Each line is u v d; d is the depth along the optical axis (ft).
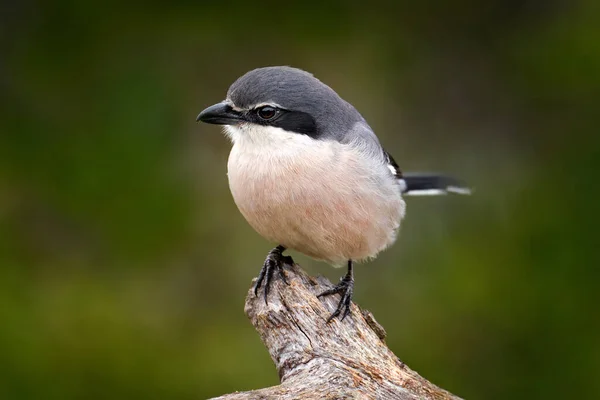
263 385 40.06
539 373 41.98
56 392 39.37
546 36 47.42
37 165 42.11
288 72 30.35
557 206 44.60
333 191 28.50
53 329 40.09
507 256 43.80
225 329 42.04
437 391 25.03
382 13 48.44
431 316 42.83
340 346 26.02
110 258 42.27
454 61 49.78
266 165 28.76
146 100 43.93
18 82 43.34
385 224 30.32
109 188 42.27
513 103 49.32
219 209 44.62
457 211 46.91
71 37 44.04
